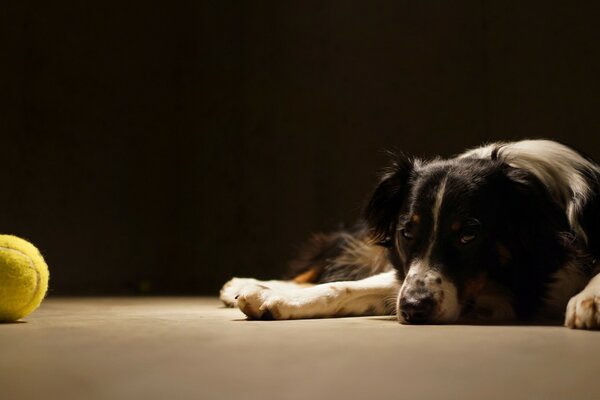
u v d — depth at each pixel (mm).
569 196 885
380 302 894
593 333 682
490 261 820
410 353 567
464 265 805
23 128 1909
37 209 1920
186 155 2170
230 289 1103
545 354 563
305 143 1928
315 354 563
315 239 1271
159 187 2164
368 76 1816
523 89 1572
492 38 1622
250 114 2045
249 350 580
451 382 475
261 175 2016
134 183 2111
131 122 2113
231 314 905
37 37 1945
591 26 1484
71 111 1997
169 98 2184
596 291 721
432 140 1711
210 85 2127
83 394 451
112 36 2088
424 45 1729
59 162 1965
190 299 1339
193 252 2150
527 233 843
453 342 621
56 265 1949
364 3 1827
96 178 2033
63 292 1663
